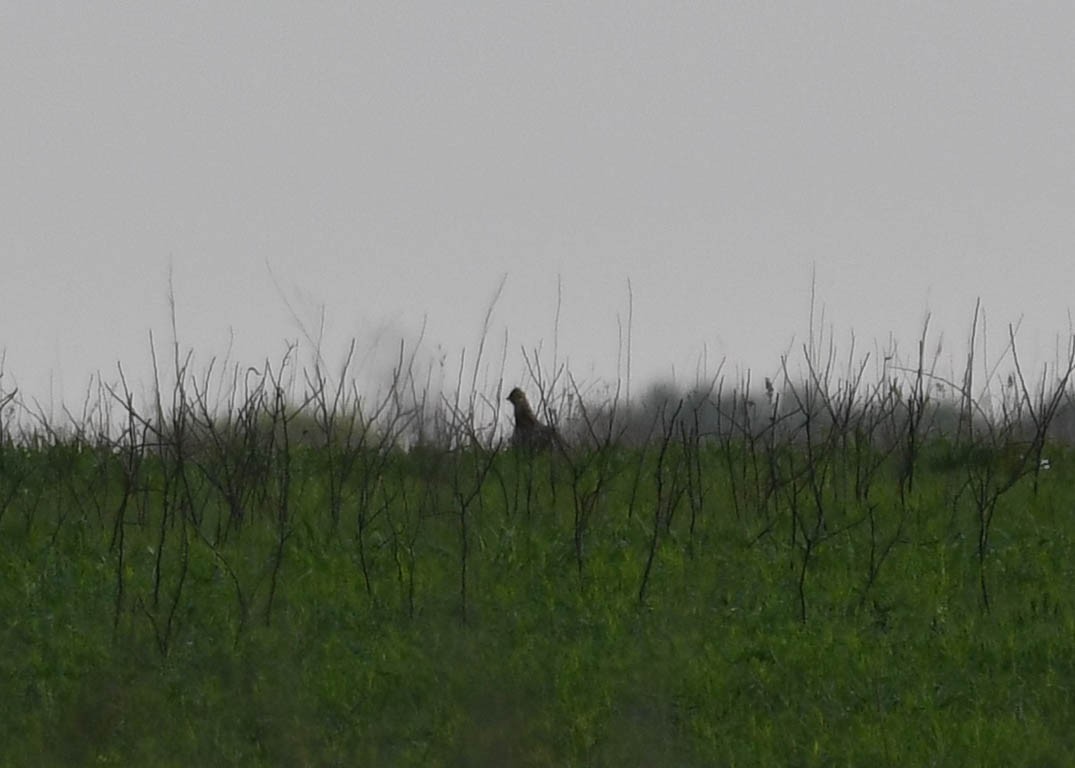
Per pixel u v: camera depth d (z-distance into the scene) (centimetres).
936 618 3962
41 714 3534
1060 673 3653
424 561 4350
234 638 3856
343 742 3441
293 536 4534
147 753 3416
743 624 3950
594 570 4275
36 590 4128
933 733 3406
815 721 3456
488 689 3600
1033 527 4562
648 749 3378
